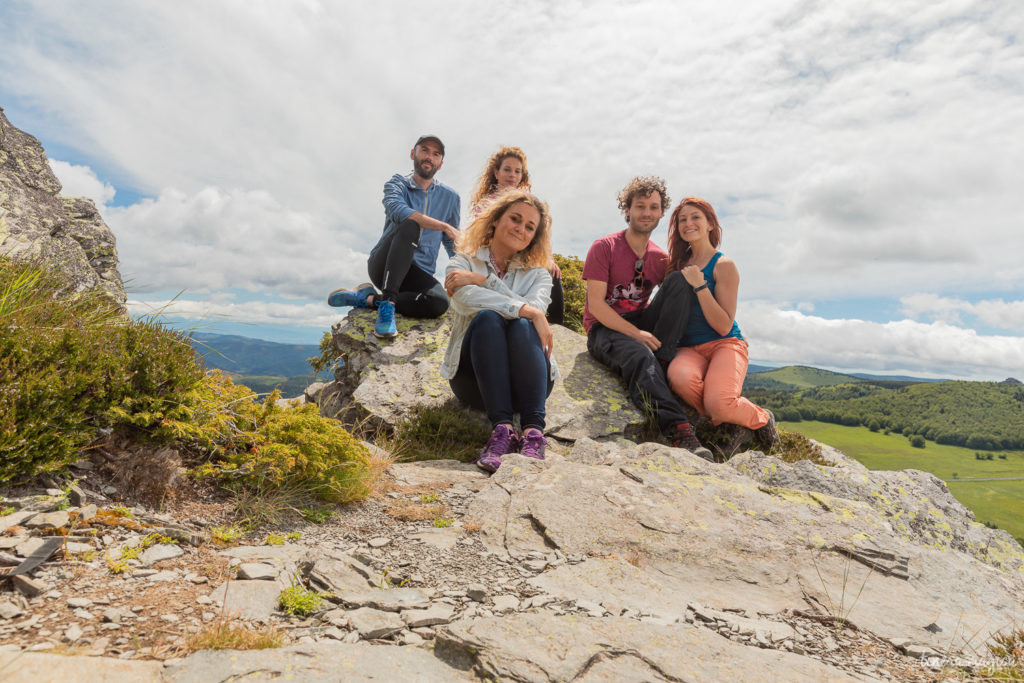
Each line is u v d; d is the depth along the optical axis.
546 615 1.84
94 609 1.52
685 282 4.93
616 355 5.27
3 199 5.27
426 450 4.55
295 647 1.44
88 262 5.73
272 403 3.24
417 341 6.04
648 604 2.10
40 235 5.16
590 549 2.56
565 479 3.18
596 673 1.51
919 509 3.51
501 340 4.00
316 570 1.95
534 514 2.82
